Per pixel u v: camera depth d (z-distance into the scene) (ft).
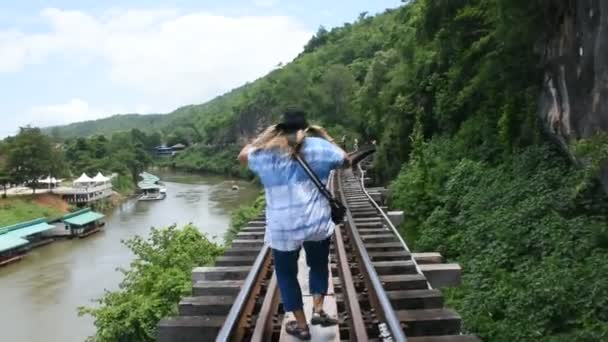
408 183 76.48
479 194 54.95
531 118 54.95
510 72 58.08
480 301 36.55
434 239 55.11
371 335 17.84
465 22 67.10
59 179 298.76
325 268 15.79
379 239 33.88
